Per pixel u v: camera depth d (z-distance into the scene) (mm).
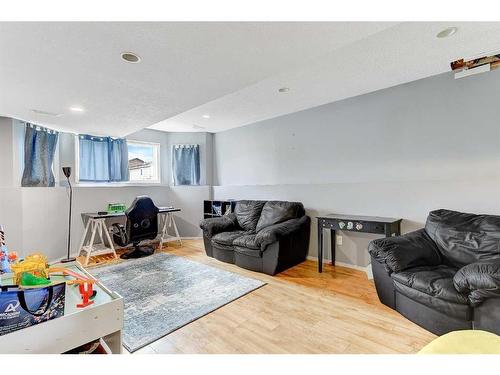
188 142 5508
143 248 4285
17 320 996
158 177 5371
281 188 4258
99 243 4340
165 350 1743
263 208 4027
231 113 4145
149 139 5230
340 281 2949
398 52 2258
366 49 2199
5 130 3375
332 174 3695
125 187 4730
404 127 3035
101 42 1560
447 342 1018
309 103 3691
